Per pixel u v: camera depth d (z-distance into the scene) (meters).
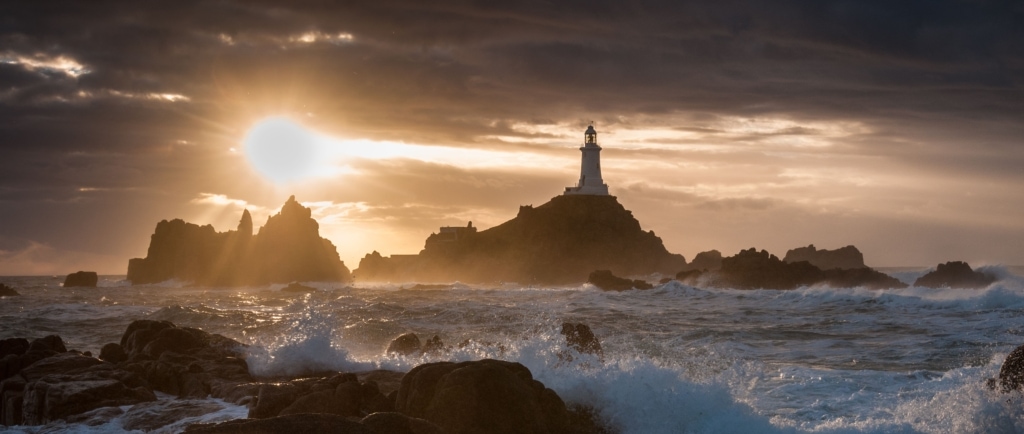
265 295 83.31
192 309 39.41
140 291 104.06
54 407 14.26
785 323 34.41
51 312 43.34
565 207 143.50
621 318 38.81
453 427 11.99
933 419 13.63
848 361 21.56
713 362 20.14
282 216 151.25
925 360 21.39
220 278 141.12
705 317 39.03
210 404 14.41
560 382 14.49
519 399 12.34
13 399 15.59
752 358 22.47
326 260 151.38
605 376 14.63
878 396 15.95
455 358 18.81
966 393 14.27
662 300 61.81
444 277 144.25
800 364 21.17
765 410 14.95
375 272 160.25
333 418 10.64
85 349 26.52
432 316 38.62
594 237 139.50
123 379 15.98
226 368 17.66
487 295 73.88
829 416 14.43
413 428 10.98
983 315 34.34
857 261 132.12
